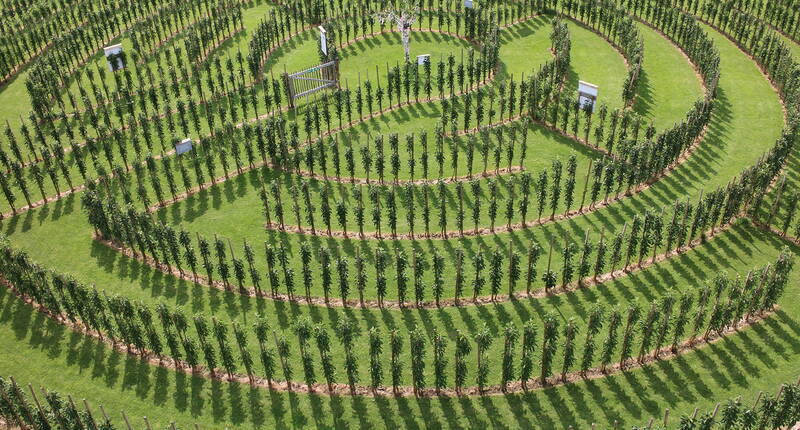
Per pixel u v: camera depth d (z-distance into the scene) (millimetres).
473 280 54906
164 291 56438
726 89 82500
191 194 67250
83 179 70250
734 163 69625
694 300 54188
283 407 47094
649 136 69062
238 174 69938
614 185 67688
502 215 64000
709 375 48594
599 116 76062
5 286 57156
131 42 96188
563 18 101625
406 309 54562
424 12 104750
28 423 45531
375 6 104750
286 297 55906
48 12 100750
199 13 104562
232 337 52125
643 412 46156
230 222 63594
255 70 85938
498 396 47656
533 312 53875
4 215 65125
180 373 49688
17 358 51031
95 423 43406
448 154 72125
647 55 90750
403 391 48188
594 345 48906
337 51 91062
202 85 86812
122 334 50344
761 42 90250
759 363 49312
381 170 67125
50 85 81562
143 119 70812
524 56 91125
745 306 51375
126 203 64500
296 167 69250
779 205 63906
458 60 90812
